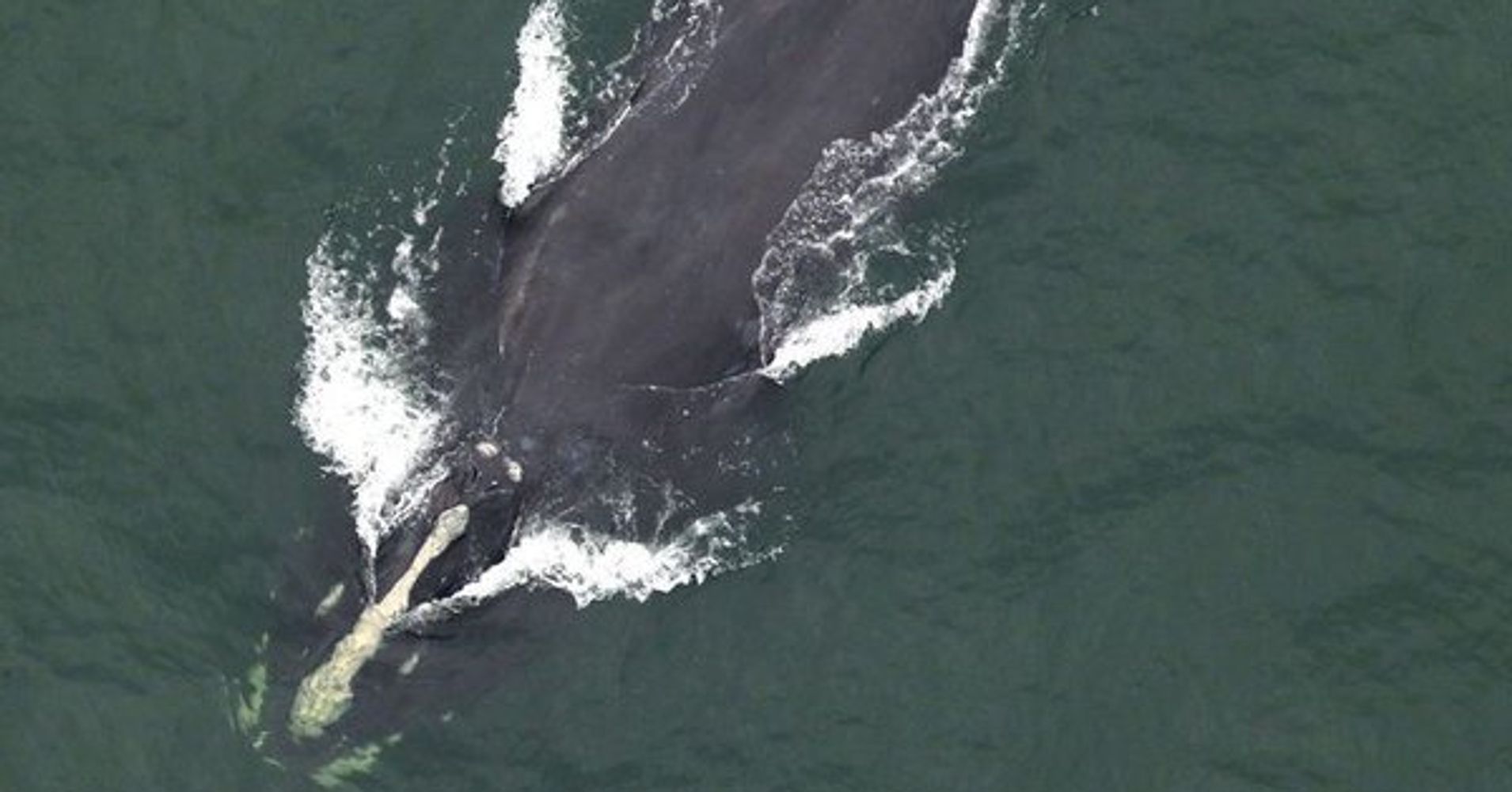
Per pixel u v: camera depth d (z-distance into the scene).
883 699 191.38
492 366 188.12
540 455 185.00
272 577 190.50
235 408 197.38
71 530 194.50
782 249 189.25
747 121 188.62
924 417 199.88
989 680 192.62
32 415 198.50
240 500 194.12
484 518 185.00
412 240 199.88
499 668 187.75
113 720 187.62
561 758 187.75
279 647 187.88
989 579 195.62
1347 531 199.25
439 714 186.75
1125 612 195.38
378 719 185.62
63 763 186.50
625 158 187.62
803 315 194.38
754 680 191.12
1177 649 194.50
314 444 194.00
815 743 189.88
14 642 190.38
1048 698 192.38
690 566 192.12
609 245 185.62
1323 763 191.38
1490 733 192.75
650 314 184.88
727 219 186.38
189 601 191.25
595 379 184.62
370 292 198.38
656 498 190.00
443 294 195.38
